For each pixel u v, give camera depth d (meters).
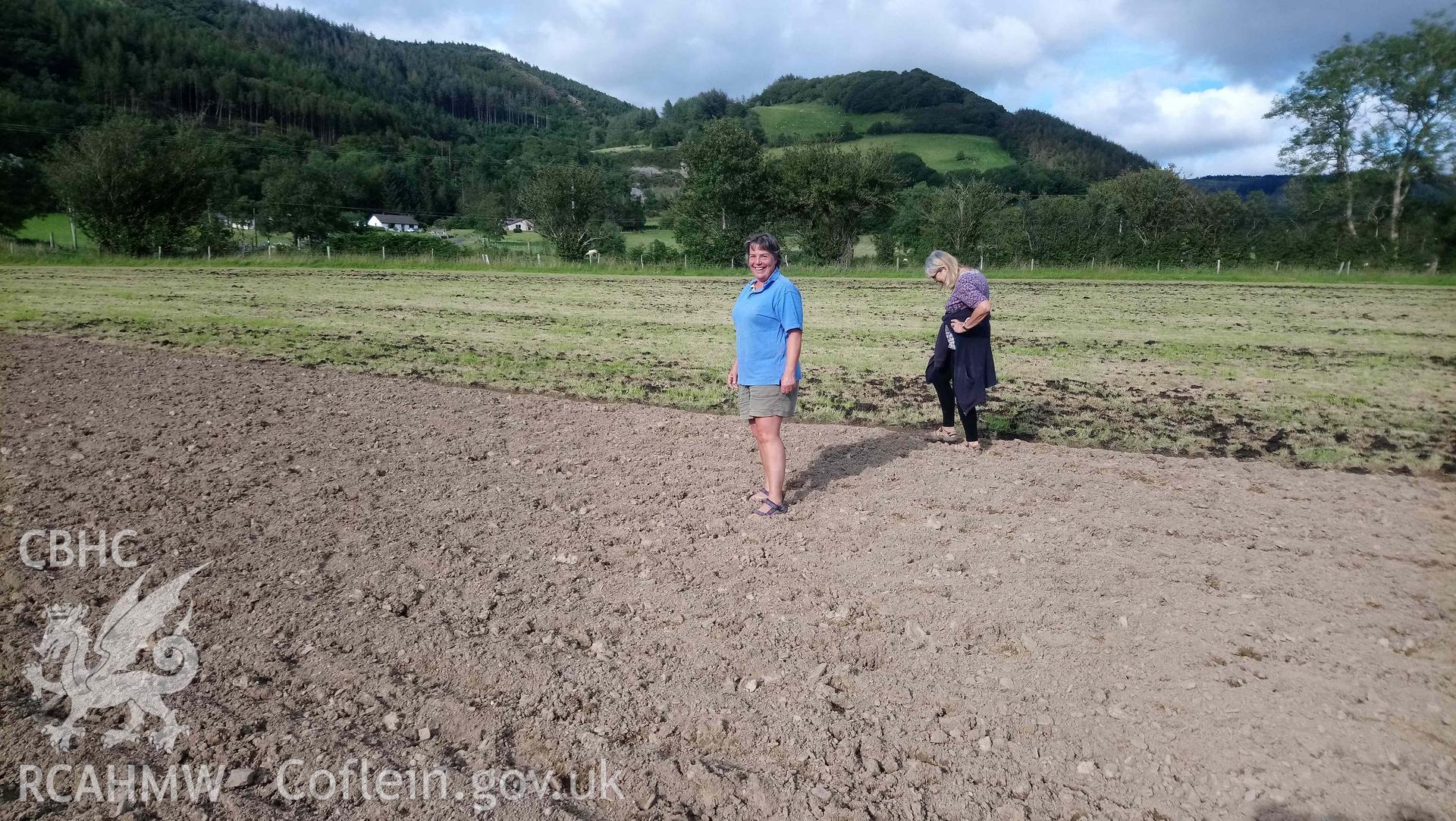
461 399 9.35
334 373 10.86
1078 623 4.02
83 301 19.77
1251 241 41.00
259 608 4.08
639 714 3.28
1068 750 3.09
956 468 6.67
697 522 5.38
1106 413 9.05
